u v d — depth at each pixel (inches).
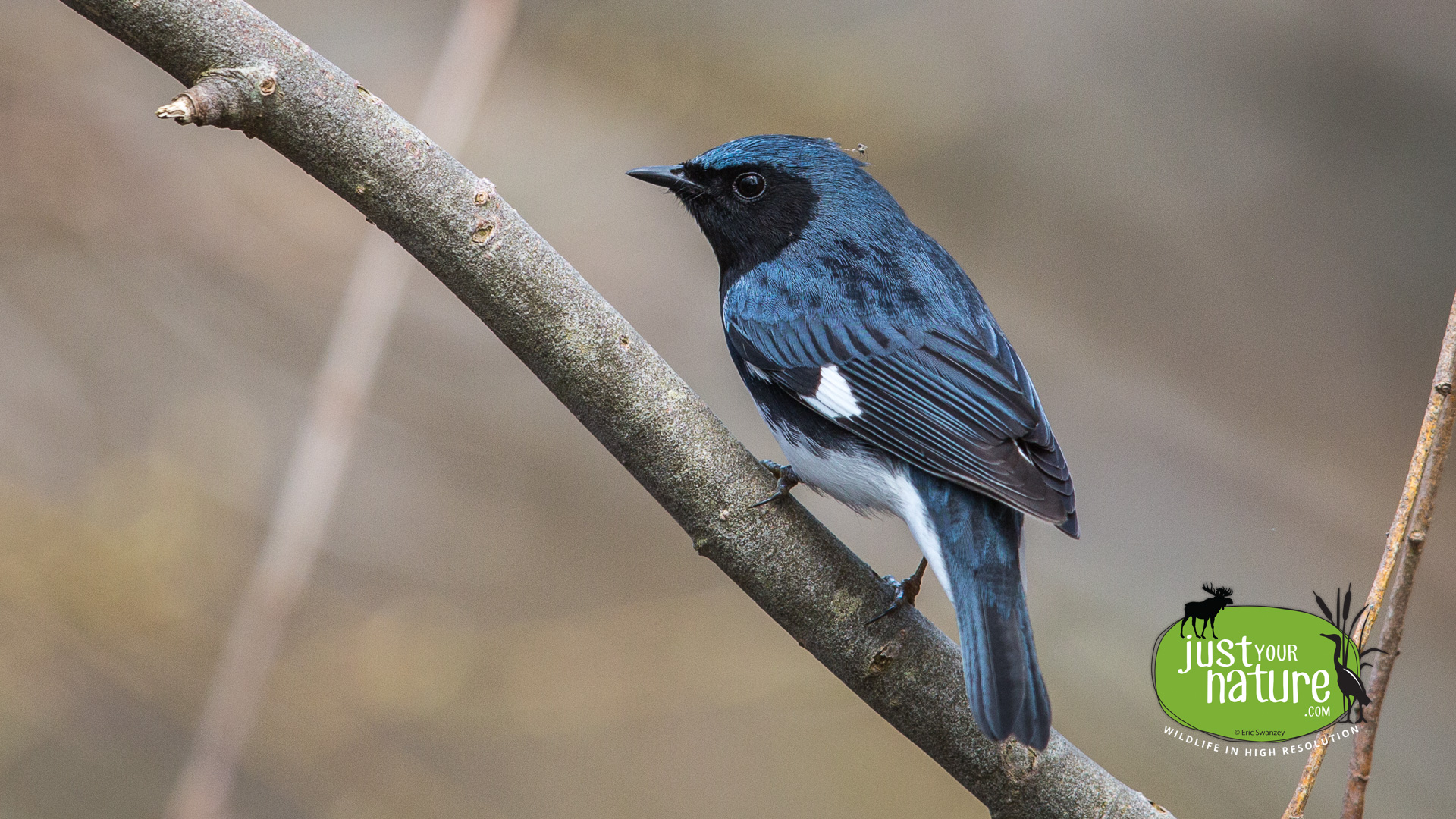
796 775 503.8
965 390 286.7
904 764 509.0
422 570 503.5
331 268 494.0
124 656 416.2
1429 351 627.5
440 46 534.3
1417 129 653.3
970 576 254.8
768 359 301.1
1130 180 628.4
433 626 446.9
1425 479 206.7
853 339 295.7
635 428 229.0
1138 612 537.6
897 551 513.0
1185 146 641.0
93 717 463.2
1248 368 626.8
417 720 443.2
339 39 532.4
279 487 465.7
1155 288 621.6
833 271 307.6
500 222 220.5
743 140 324.5
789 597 232.1
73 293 492.7
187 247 482.9
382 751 455.5
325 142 212.8
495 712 449.4
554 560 518.9
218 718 352.8
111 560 408.5
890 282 304.8
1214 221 643.5
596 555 522.9
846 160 324.2
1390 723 538.3
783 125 549.0
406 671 433.7
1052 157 616.1
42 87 478.0
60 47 478.9
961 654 234.7
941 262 314.7
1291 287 639.8
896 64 566.3
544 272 222.8
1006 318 603.8
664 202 540.7
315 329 500.4
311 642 440.1
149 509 418.3
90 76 486.0
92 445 473.1
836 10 563.5
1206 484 589.3
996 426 280.7
